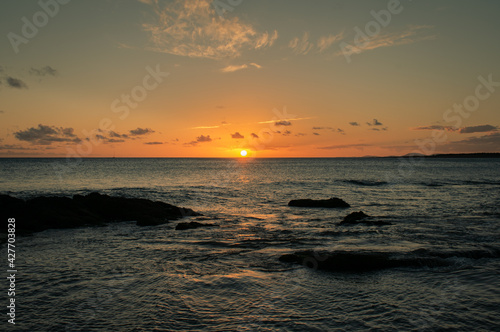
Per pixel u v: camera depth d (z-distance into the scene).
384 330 5.95
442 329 5.97
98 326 6.21
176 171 87.56
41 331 6.02
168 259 10.95
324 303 7.24
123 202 21.08
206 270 9.69
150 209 20.81
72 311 6.87
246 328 6.07
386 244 12.52
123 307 7.05
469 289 7.96
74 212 19.16
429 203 27.11
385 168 112.44
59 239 14.42
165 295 7.71
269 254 11.48
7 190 36.31
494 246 11.91
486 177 63.38
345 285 8.39
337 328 6.05
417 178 61.03
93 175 64.25
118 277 9.03
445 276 8.98
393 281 8.67
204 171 89.50
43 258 11.12
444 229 15.58
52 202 19.50
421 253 10.80
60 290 8.05
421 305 7.06
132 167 108.88
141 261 10.72
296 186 44.91
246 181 54.28
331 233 15.16
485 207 24.12
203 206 26.58
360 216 18.81
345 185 46.31
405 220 18.31
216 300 7.43
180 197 32.47
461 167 117.75
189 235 15.27
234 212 23.33
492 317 6.42
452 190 38.41
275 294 7.79
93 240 14.22
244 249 12.33
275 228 16.84
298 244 12.92
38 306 7.12
